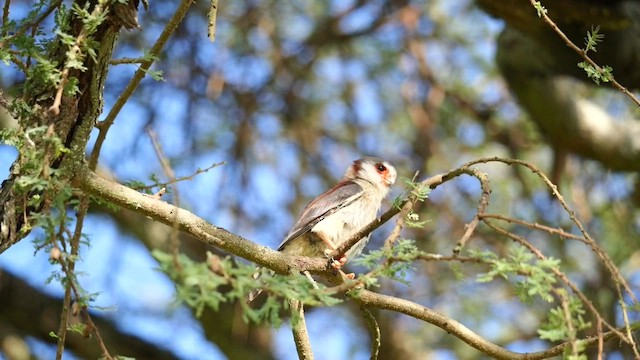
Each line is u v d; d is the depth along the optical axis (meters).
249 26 12.84
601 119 11.79
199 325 13.52
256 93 13.02
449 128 13.36
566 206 5.30
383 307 6.51
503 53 11.66
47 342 13.14
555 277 4.86
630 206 12.59
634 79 10.30
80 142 5.72
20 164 5.54
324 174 13.27
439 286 12.70
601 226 12.43
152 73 5.87
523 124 13.15
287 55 13.23
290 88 13.23
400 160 13.14
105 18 5.35
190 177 5.18
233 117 12.89
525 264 4.61
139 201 6.07
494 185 12.71
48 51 5.62
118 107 5.98
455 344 12.98
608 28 9.58
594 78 6.36
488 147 13.24
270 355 13.87
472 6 13.01
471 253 4.77
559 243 11.98
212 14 5.68
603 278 11.52
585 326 4.53
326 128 13.59
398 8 13.16
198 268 4.23
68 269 4.90
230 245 6.34
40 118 5.59
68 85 5.34
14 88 5.86
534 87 11.49
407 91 13.12
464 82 13.59
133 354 13.28
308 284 4.67
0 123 8.23
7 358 12.75
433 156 12.84
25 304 13.09
